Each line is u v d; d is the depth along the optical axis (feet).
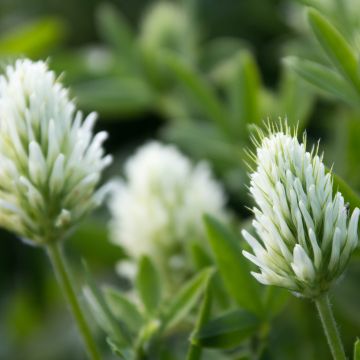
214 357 1.30
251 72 1.54
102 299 1.21
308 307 1.50
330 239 1.05
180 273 1.49
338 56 1.21
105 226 1.72
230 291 1.21
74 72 1.93
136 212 1.52
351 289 1.50
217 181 1.68
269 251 1.06
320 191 1.06
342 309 1.50
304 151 1.06
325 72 1.24
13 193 1.19
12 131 1.19
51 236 1.20
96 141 1.21
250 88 1.54
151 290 1.27
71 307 1.21
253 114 1.55
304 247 1.05
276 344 1.48
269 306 1.21
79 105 1.92
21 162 1.19
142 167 1.55
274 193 1.06
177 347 1.42
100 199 1.21
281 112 1.52
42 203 1.19
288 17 1.92
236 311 1.20
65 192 1.19
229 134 1.59
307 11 1.21
